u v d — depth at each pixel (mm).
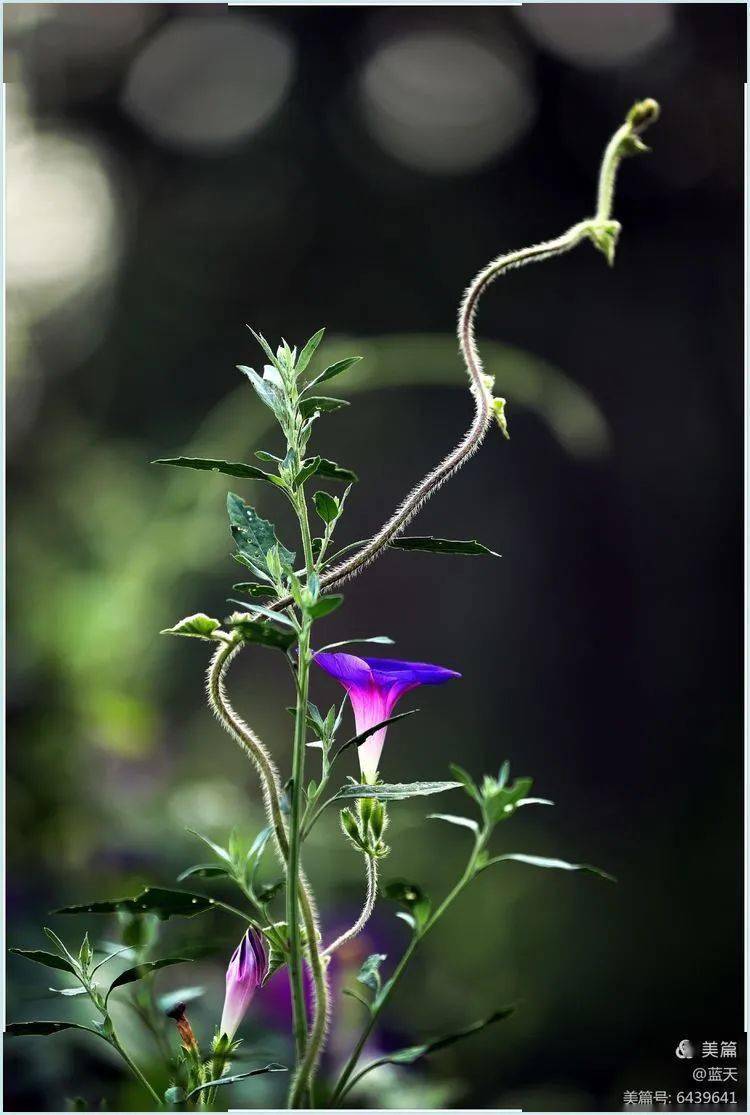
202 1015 2018
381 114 7000
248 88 6895
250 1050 1761
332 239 6902
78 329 6434
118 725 2834
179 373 6543
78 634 2881
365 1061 2021
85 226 6625
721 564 6680
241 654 5070
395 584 6719
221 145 6883
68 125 6723
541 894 4910
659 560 6770
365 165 6965
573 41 6809
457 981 3520
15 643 2877
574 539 6828
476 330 6871
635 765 6480
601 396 6852
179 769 3662
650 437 6812
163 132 6852
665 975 4754
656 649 6680
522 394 3045
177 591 3287
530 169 7016
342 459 6582
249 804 2996
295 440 1712
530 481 6828
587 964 4629
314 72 6922
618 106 6781
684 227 6809
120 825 2584
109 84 6750
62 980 2021
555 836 5855
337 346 3008
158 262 6695
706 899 5324
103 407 6289
